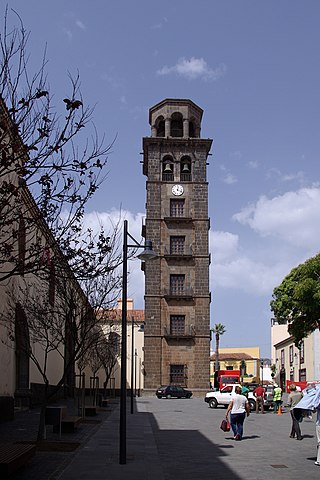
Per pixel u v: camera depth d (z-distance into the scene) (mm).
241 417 20812
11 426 22922
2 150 9430
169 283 61344
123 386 14977
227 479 12852
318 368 62906
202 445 19156
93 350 37031
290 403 21391
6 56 9750
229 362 110812
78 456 15266
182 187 63281
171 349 60156
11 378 25797
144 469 13609
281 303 45344
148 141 63781
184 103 65125
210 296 61438
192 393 59000
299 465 14914
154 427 25391
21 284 28016
